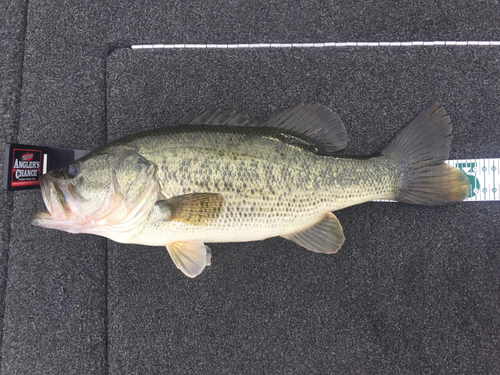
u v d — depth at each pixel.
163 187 0.39
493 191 0.47
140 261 0.48
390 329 0.47
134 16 0.49
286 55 0.49
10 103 0.49
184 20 0.49
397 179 0.43
